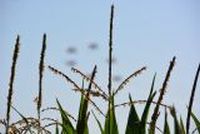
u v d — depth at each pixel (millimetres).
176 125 2338
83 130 2461
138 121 2529
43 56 2473
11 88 2268
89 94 2463
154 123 2381
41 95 2465
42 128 2500
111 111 2557
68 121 2709
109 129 2611
